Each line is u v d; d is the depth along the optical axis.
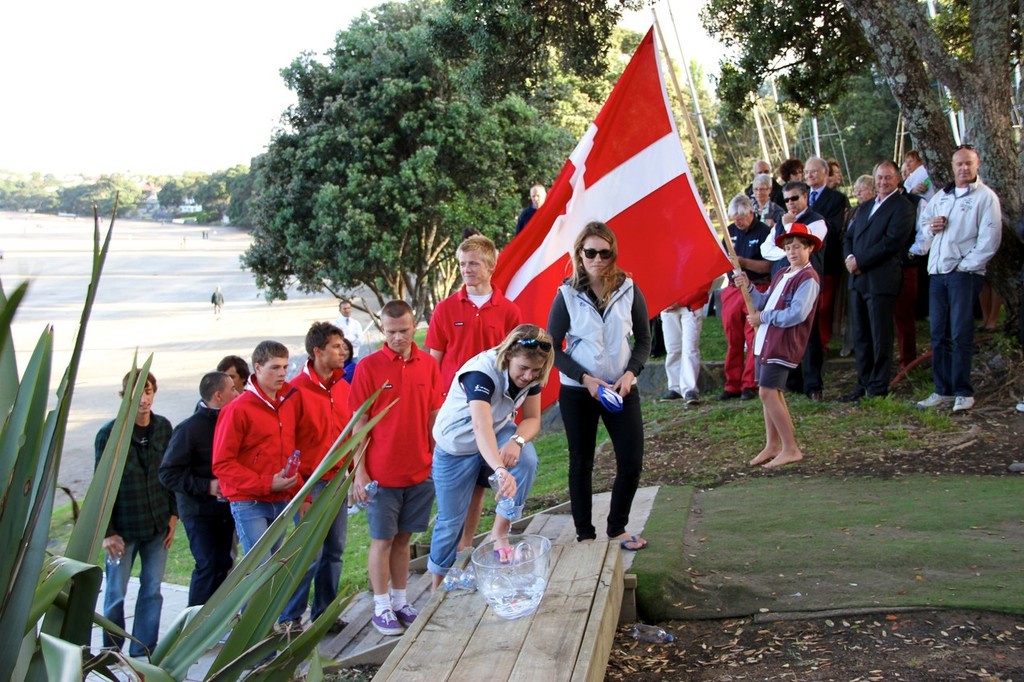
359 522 9.31
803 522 5.19
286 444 5.34
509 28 11.67
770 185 9.16
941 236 7.01
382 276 23.17
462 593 3.82
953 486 5.57
